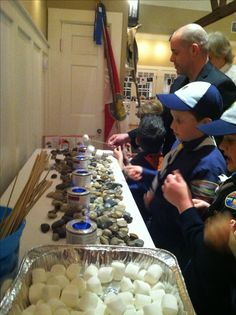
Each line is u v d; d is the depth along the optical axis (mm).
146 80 6684
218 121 949
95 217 1098
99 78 3258
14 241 693
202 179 1085
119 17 3158
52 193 1350
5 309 597
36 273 736
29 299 688
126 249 837
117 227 1044
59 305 665
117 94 3238
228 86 1694
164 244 1230
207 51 1843
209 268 756
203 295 870
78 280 748
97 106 3311
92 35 3166
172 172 1186
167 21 6273
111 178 1660
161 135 1962
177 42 1833
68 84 3248
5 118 1499
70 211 1136
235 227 738
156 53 6613
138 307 703
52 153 2207
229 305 822
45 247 804
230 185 935
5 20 1431
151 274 772
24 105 1997
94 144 3064
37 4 2469
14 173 1716
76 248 817
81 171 1496
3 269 682
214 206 951
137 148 2316
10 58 1553
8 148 1583
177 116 1187
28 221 1102
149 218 1516
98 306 686
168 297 684
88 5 3105
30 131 2252
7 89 1517
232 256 710
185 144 1219
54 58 3178
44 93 3064
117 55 3234
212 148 1147
